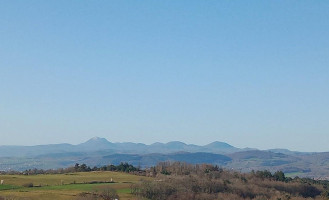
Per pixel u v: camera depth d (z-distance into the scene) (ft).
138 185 555.69
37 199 441.27
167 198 536.42
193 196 559.38
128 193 526.57
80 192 493.36
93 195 483.10
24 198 441.27
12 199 433.07
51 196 461.78
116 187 558.15
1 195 453.99
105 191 507.71
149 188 538.06
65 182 590.96
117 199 487.20
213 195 583.99
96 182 599.98
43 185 555.28
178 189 565.94
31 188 521.24
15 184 545.44
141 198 506.89
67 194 477.36
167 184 570.05
